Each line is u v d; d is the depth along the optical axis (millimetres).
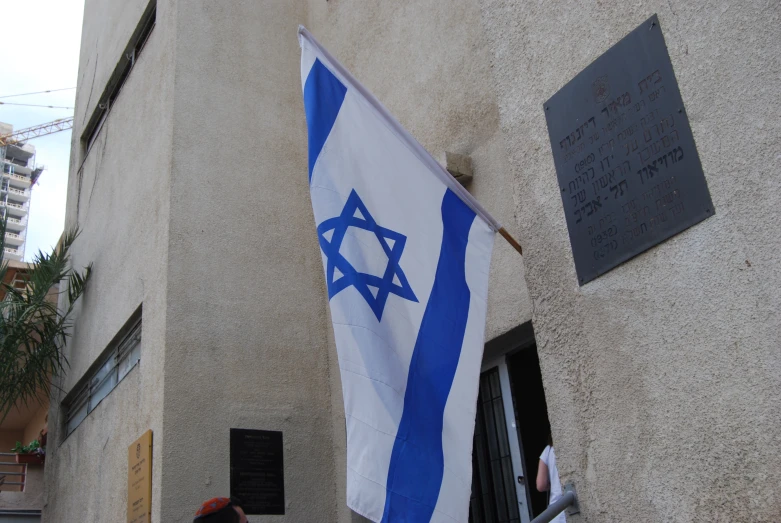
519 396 5336
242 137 7160
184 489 5605
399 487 3006
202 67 7230
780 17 2770
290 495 6078
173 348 6008
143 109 7797
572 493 3172
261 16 7883
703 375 2799
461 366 3365
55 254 8961
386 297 3340
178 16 7316
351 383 3131
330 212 3447
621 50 3359
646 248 3084
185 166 6723
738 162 2820
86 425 7855
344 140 3617
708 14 3023
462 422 3254
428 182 3717
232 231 6711
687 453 2797
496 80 4043
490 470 5398
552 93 3682
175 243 6387
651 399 2959
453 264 3582
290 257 6918
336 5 7840
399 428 3105
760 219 2715
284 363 6492
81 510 7461
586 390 3221
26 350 8891
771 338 2611
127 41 8984
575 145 3502
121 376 7238
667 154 3072
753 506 2566
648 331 3023
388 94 6789
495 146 5500
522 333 5137
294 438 6285
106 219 8352
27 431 14336
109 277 7879
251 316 6484
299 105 7660
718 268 2820
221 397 6066
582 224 3393
